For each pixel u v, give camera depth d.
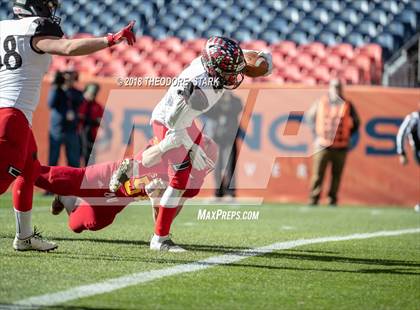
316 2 63.38
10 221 27.44
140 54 59.00
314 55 57.59
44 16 18.59
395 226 32.28
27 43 18.08
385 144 45.91
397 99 45.91
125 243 22.77
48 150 47.25
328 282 17.70
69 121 43.72
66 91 43.78
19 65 18.12
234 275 18.05
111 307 14.20
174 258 20.16
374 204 45.88
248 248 22.94
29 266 17.78
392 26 60.50
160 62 58.34
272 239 25.59
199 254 21.11
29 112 18.36
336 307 15.07
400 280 18.28
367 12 61.88
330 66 56.62
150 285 16.38
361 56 57.06
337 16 62.12
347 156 46.03
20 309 13.73
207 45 19.84
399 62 57.53
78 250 20.72
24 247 19.88
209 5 65.19
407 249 24.03
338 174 43.75
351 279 18.19
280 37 61.94
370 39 60.06
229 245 23.48
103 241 23.02
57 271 17.34
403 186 45.72
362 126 45.97
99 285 16.09
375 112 45.94
